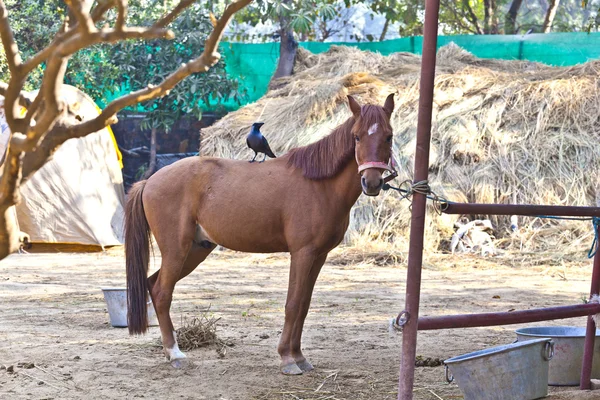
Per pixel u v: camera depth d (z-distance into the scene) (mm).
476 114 14000
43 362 5160
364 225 12750
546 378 4160
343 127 4836
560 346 4609
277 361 5277
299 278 4910
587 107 13758
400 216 12680
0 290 8805
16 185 1470
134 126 19391
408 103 14359
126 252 5352
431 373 4965
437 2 3586
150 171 18375
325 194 4914
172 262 5254
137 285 5281
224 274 10461
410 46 17906
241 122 14797
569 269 10945
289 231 4949
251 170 5176
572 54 16703
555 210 4016
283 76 17422
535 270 10945
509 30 22406
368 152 4449
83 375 4820
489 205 3805
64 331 6332
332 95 14508
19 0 17672
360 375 4887
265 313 7270
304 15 16609
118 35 1281
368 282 9719
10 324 6648
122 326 6520
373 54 16672
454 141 13508
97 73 18328
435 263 11430
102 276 10117
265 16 18875
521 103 14062
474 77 14781
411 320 3645
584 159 13047
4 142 11812
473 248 12352
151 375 4852
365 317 7117
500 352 3918
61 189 13109
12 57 1334
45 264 11391
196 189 5234
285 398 4359
